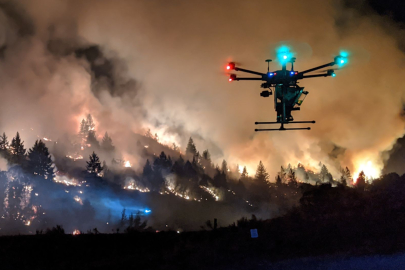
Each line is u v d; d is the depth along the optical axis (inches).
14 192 2566.4
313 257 544.4
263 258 567.8
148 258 612.4
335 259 520.7
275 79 633.6
